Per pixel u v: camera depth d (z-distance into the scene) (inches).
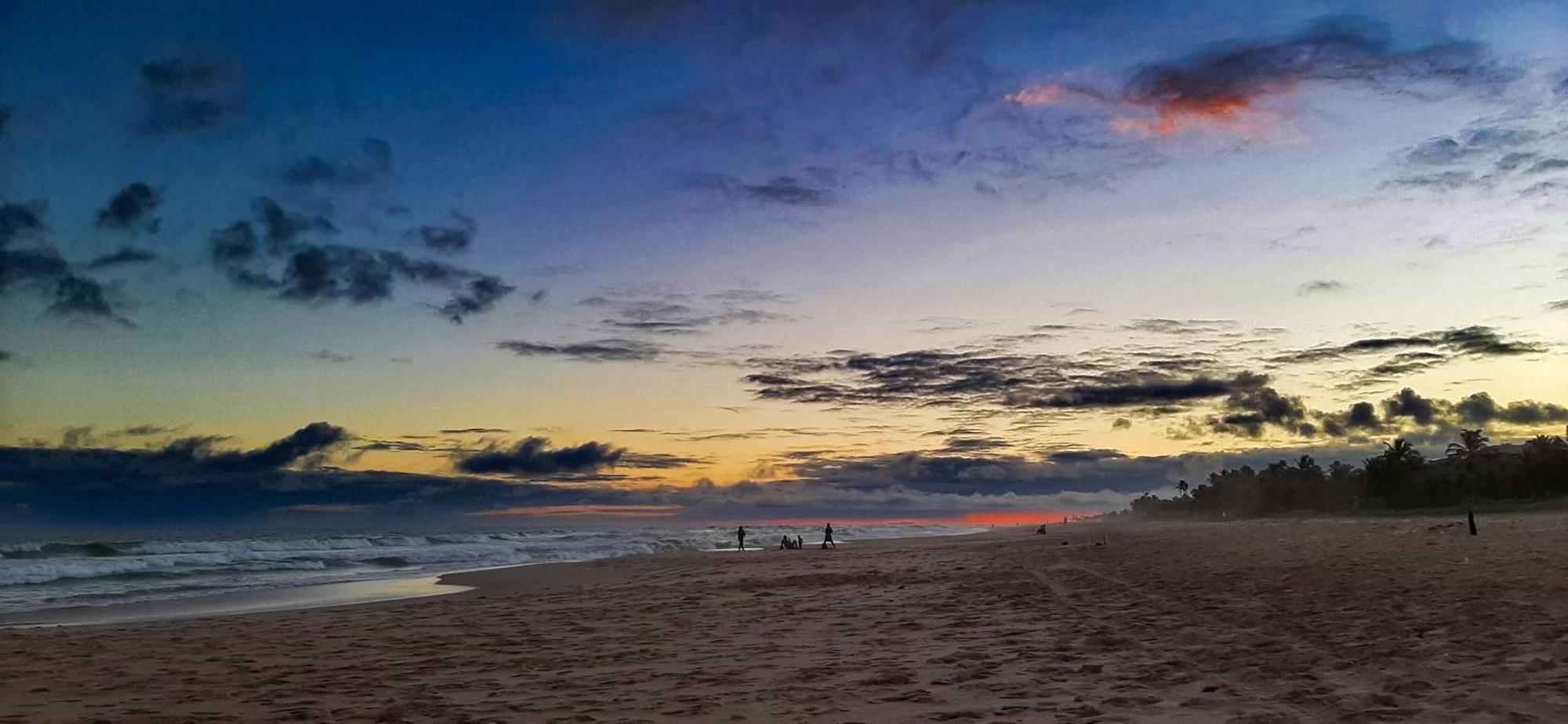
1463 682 290.7
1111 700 300.0
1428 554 856.3
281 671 454.6
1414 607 470.0
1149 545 1445.6
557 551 2332.7
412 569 1565.0
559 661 459.2
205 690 397.7
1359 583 604.4
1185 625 473.1
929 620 573.3
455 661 471.8
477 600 916.6
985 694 322.7
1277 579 677.3
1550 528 1466.5
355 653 517.3
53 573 1371.8
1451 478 4434.1
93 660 507.8
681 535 3858.3
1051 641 451.2
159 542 2768.2
